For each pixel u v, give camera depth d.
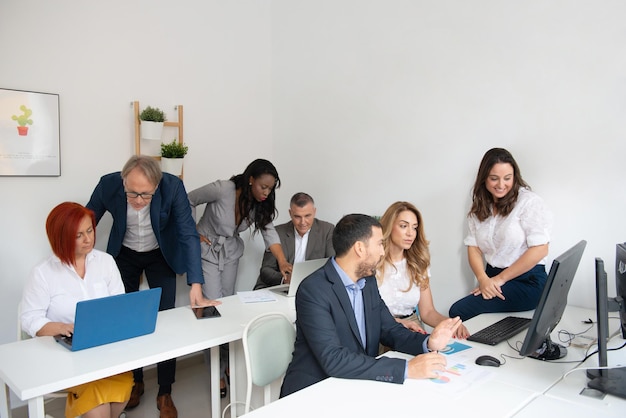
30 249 3.01
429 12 3.03
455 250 3.00
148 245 2.95
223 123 3.93
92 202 2.74
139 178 2.43
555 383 1.54
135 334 2.08
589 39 2.39
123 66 3.33
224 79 3.91
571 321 2.22
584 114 2.43
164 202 2.73
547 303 1.48
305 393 1.48
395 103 3.27
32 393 1.59
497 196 2.45
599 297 1.53
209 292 3.29
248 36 4.04
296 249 3.41
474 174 2.88
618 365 1.65
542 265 2.45
